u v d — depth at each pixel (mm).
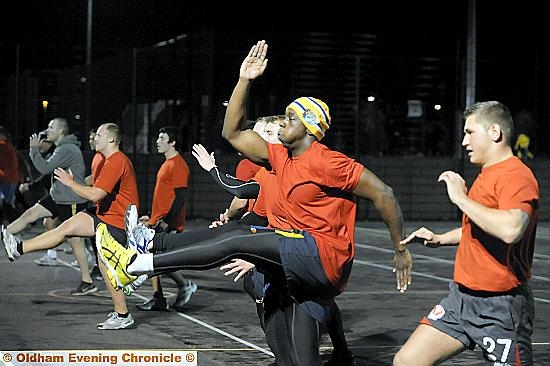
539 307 13156
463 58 30344
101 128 10781
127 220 7195
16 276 15852
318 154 7203
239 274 7691
